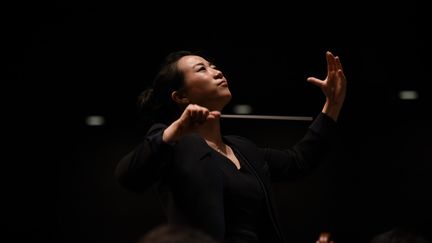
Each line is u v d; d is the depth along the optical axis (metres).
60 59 5.83
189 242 1.59
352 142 6.10
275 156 3.22
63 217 6.10
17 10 5.39
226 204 2.75
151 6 5.45
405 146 6.04
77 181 6.14
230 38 5.67
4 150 6.15
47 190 6.14
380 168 6.05
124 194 6.10
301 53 5.77
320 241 3.24
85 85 6.08
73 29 5.59
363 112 6.09
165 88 3.13
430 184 5.96
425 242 2.57
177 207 2.68
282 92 5.92
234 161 2.96
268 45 5.72
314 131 3.26
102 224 6.07
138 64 5.88
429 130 5.99
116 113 6.15
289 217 6.02
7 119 6.13
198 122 2.58
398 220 5.96
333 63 3.27
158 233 1.62
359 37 5.66
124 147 6.12
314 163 3.24
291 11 5.53
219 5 5.48
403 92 5.99
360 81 5.93
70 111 6.17
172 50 5.72
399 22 5.53
